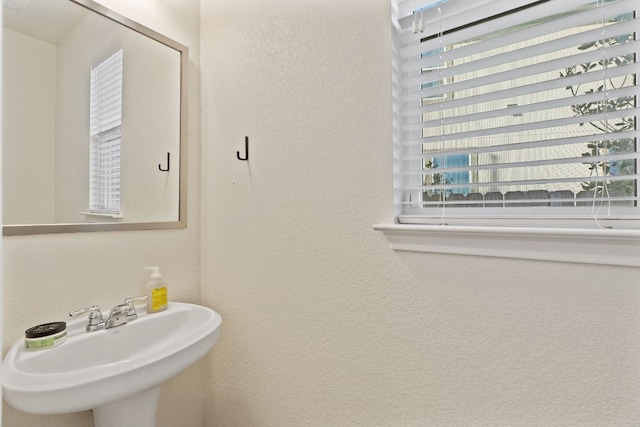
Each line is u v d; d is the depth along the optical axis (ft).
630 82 2.55
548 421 2.57
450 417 2.95
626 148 2.52
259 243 4.10
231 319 4.35
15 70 3.01
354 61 3.41
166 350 2.88
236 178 4.30
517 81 2.98
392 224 3.15
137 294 3.90
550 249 2.51
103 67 3.60
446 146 3.29
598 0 2.55
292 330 3.84
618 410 2.36
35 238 3.12
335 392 3.56
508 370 2.71
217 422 4.50
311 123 3.69
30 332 2.83
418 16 3.17
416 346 3.10
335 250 3.53
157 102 4.10
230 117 4.35
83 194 3.43
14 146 3.00
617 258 2.31
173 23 4.32
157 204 4.11
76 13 3.40
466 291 2.87
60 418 3.25
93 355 3.14
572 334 2.49
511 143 2.97
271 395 4.02
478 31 2.91
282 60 3.91
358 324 3.40
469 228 2.71
